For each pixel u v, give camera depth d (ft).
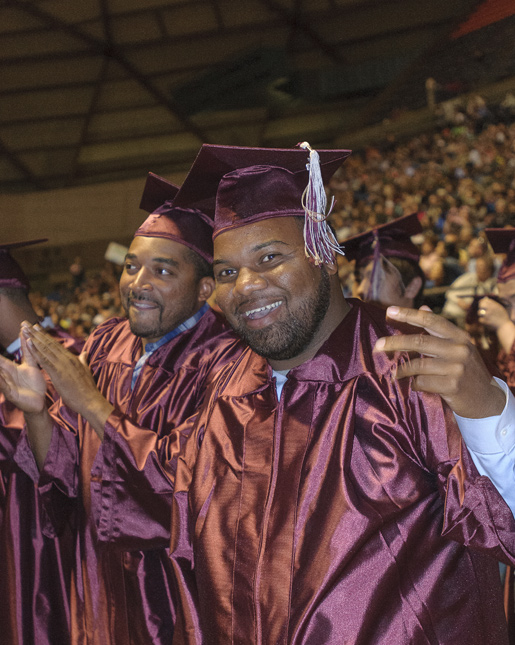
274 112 59.36
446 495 4.20
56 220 61.16
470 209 35.04
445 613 4.24
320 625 4.17
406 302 9.27
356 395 4.61
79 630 6.59
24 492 7.78
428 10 48.49
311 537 4.33
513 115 46.42
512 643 6.37
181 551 5.10
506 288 8.13
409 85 54.65
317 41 51.88
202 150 4.88
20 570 7.58
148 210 7.30
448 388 3.74
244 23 49.14
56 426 6.91
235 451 4.84
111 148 61.77
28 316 8.57
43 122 57.57
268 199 4.71
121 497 6.07
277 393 4.99
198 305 7.08
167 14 47.62
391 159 51.83
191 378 6.77
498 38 47.78
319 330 4.86
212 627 4.54
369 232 9.26
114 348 7.52
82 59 51.11
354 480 4.44
